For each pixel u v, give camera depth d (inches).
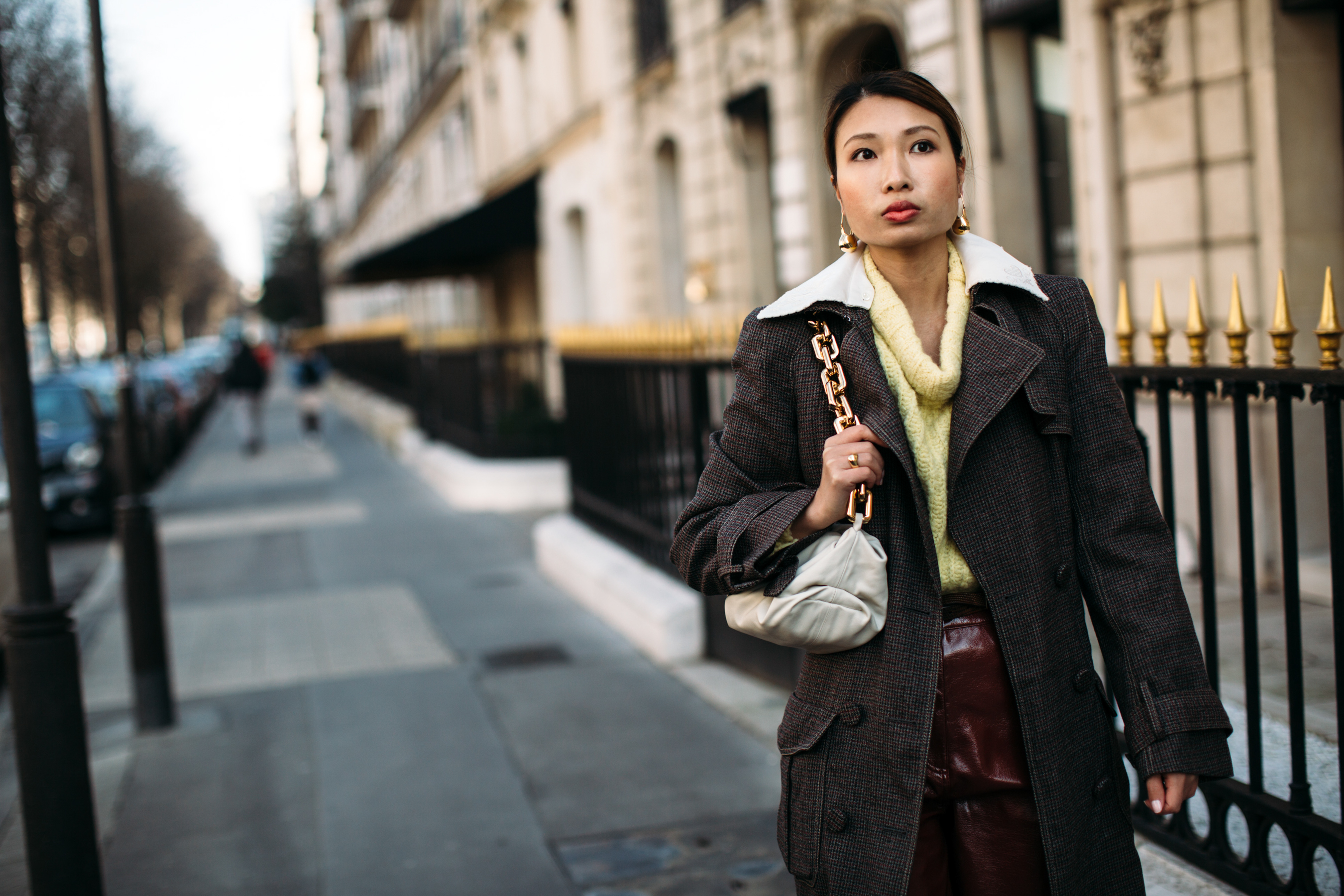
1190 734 64.4
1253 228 211.9
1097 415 67.9
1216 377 101.1
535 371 519.5
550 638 264.4
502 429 506.6
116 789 179.8
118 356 210.8
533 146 802.2
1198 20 218.1
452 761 184.7
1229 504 204.5
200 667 255.8
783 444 69.8
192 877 146.1
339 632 281.4
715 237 484.1
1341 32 205.9
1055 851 65.0
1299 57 206.1
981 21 290.0
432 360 649.0
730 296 471.5
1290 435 94.0
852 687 67.6
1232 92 212.7
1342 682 90.2
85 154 471.5
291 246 2928.2
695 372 225.8
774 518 66.4
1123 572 66.9
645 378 257.6
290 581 352.2
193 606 322.0
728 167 465.4
